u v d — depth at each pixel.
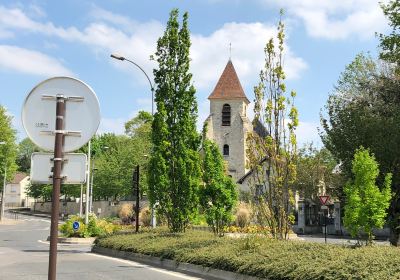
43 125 4.26
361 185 14.66
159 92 22.38
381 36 25.12
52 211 4.18
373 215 14.38
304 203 47.12
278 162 16.17
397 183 22.75
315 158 49.72
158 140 22.08
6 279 12.92
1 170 60.25
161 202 21.84
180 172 21.73
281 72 16.27
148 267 15.77
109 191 71.38
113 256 19.77
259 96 16.45
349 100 30.50
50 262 4.15
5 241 30.58
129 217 43.03
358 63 38.50
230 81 71.88
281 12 16.58
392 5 24.89
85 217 32.62
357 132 24.28
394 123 23.27
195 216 21.95
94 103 4.32
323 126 26.91
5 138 59.06
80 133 4.29
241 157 69.06
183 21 22.53
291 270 11.03
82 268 15.38
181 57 22.39
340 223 43.88
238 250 14.10
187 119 22.09
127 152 71.12
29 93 4.25
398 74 27.20
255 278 11.91
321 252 12.06
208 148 22.06
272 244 14.26
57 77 4.30
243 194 45.19
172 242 17.48
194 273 14.03
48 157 4.28
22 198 125.69
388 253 10.82
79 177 4.27
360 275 9.45
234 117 70.38
